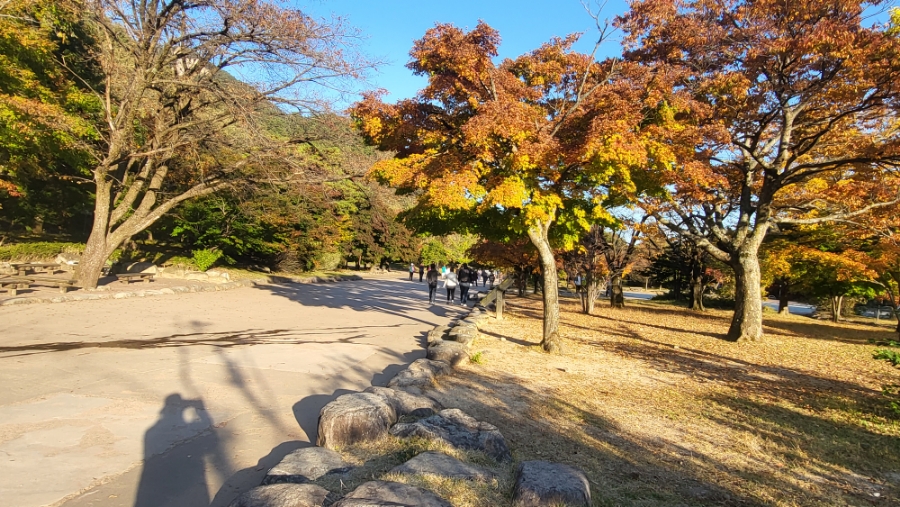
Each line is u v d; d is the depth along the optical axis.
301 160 18.45
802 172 13.21
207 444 4.55
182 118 17.80
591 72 10.07
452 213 9.80
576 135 9.16
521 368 8.29
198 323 11.92
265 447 4.54
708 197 13.66
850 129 13.53
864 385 8.68
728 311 26.86
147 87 16.52
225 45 16.19
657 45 11.66
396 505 2.88
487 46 8.70
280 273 30.98
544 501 3.30
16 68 15.74
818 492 4.19
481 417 5.53
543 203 8.94
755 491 4.12
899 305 19.41
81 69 20.31
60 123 15.06
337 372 7.67
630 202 11.18
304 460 3.80
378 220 44.28
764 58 11.13
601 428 5.50
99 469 3.90
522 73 10.02
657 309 25.02
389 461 4.02
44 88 16.94
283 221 27.72
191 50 16.41
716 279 27.89
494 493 3.54
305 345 9.77
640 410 6.31
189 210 24.23
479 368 8.04
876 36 9.99
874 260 15.69
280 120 18.23
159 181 18.33
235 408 5.61
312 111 17.59
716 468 4.59
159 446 4.43
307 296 21.19
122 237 16.88
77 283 15.91
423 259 56.19
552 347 9.95
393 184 9.16
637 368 9.05
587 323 16.44
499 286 16.41
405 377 6.52
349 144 18.23
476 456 4.20
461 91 9.02
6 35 15.23
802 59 11.12
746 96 11.82
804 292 24.77
